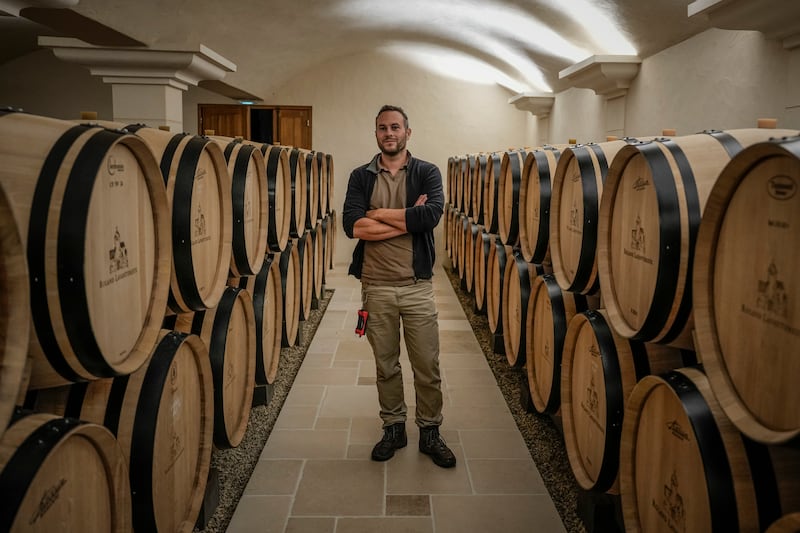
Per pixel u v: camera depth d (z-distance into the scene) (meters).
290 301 5.02
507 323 4.47
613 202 2.52
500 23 6.54
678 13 4.07
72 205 1.58
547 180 3.72
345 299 7.57
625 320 2.41
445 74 9.96
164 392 2.15
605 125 6.08
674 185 1.99
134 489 2.00
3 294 1.24
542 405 3.55
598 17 4.90
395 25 8.00
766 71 3.42
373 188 3.41
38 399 1.83
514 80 8.92
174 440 2.27
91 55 5.19
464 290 7.90
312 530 2.76
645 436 2.13
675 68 4.54
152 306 2.15
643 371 2.38
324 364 5.10
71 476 1.55
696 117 4.23
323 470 3.32
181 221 2.54
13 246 1.22
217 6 5.64
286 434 3.76
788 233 1.42
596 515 2.66
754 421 1.52
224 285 2.95
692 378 1.79
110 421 1.97
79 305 1.60
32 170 1.58
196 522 2.71
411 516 2.88
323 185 7.00
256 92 9.14
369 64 9.89
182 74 5.57
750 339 1.56
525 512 2.93
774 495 1.57
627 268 2.39
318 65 9.83
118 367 1.86
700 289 1.73
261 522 2.82
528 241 4.05
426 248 3.35
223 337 3.02
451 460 3.35
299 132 9.96
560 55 6.43
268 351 4.14
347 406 4.21
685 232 1.96
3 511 1.27
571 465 2.81
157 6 4.88
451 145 10.12
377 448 3.44
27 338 1.26
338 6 6.78
